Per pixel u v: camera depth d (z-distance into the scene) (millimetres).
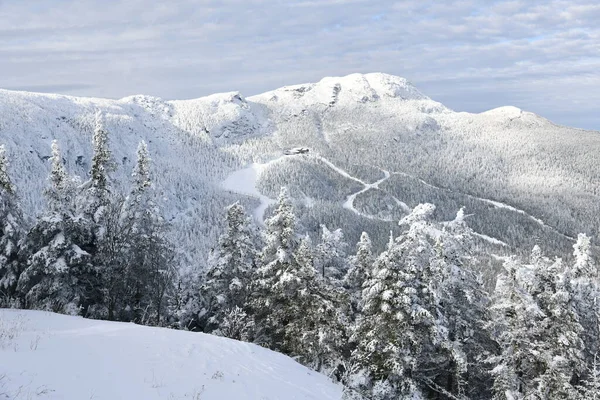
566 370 26531
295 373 16562
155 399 10078
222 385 12297
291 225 29453
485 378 31531
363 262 34406
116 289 30531
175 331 17938
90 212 31141
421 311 22547
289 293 28719
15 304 26891
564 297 26859
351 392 16688
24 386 8734
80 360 11547
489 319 28969
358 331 24859
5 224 29906
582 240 36031
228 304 32406
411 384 22812
